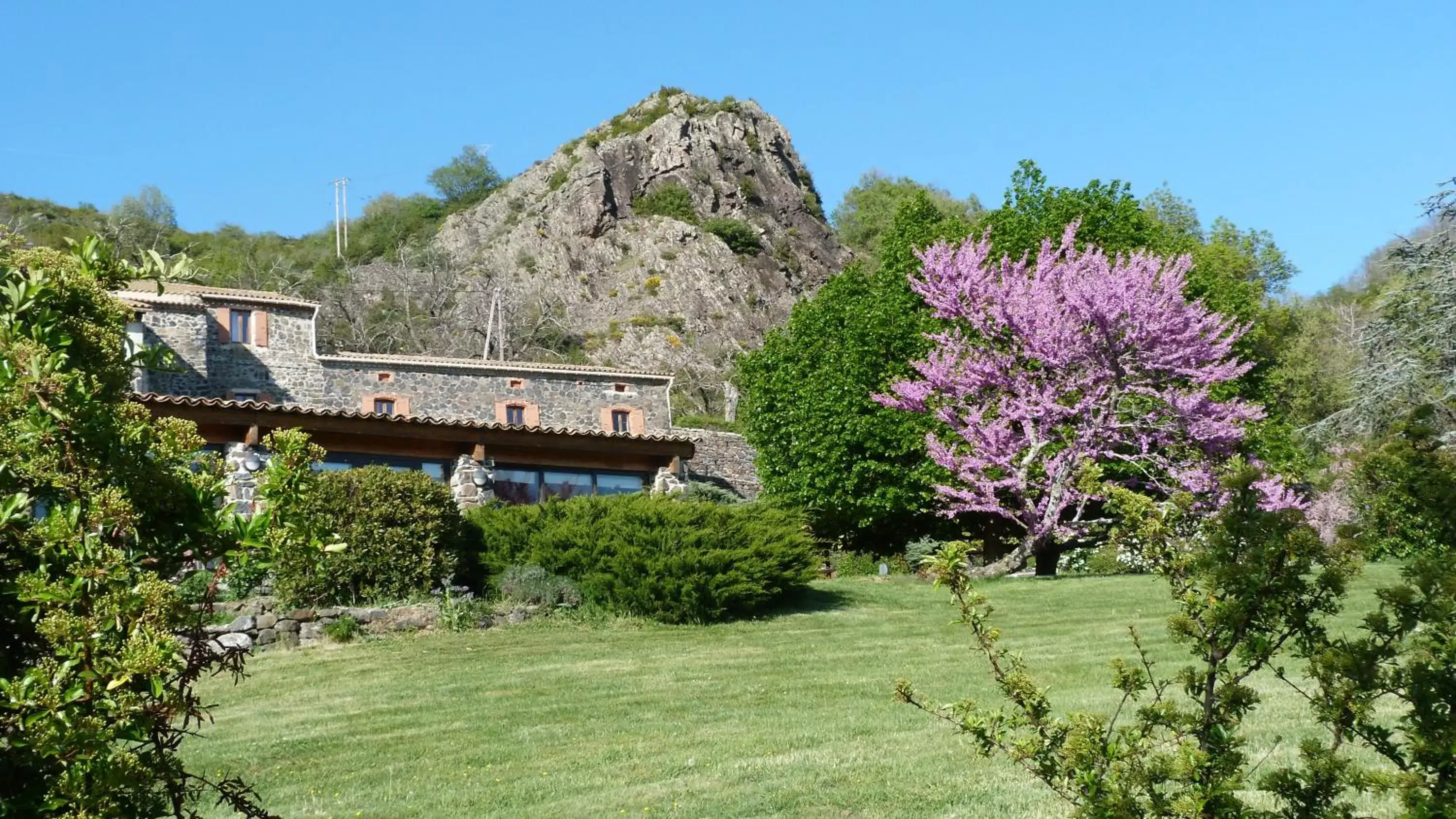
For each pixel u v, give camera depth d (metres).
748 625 17.25
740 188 125.00
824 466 25.89
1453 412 22.16
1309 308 59.03
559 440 24.28
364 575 17.14
